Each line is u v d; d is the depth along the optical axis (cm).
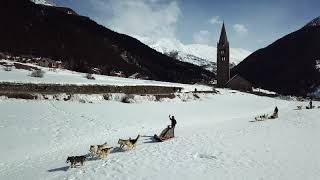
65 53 14950
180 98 6138
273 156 2256
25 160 2155
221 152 2356
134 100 4909
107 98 4756
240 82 12100
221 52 13150
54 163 2095
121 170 1936
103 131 3000
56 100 4178
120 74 13025
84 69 9919
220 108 5822
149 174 1867
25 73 5722
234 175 1859
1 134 2606
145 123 3553
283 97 11475
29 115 3262
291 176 1848
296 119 4338
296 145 2594
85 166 2027
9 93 3906
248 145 2580
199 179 1794
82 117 3444
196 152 2352
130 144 2400
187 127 3544
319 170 1956
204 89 8225
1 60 7250
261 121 4166
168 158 2192
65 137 2694
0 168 2002
